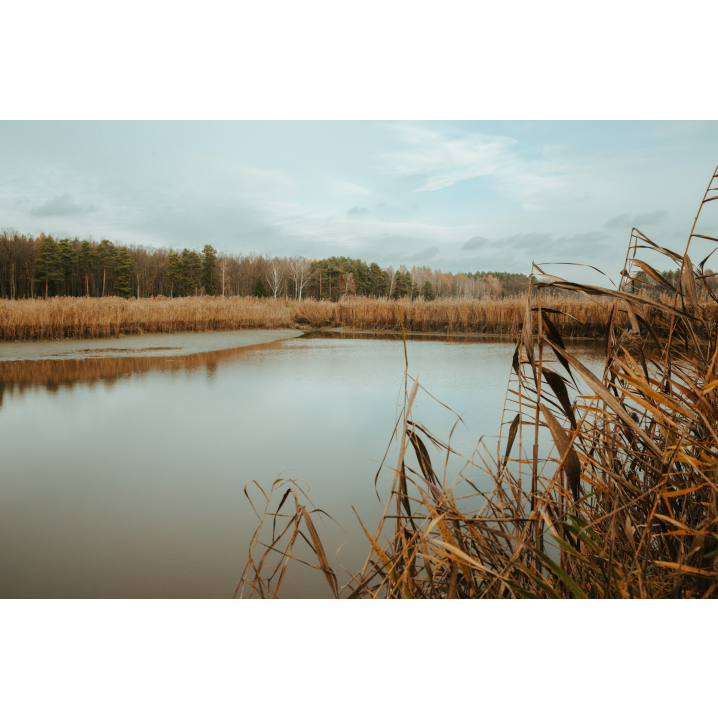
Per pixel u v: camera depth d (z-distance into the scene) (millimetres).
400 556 1090
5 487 2422
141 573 1639
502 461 1314
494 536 1191
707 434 1023
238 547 1825
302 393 4844
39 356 8148
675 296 1172
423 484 2324
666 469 1114
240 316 16875
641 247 1245
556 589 1138
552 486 1106
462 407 4102
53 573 1636
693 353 1215
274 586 1547
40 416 3881
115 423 3674
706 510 1057
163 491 2371
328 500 2242
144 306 14094
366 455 2889
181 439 3252
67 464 2752
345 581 1576
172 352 8984
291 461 2797
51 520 2051
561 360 1064
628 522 1026
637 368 1203
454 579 1052
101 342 10742
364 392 4875
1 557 1747
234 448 3047
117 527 1985
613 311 1253
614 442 1250
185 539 1889
